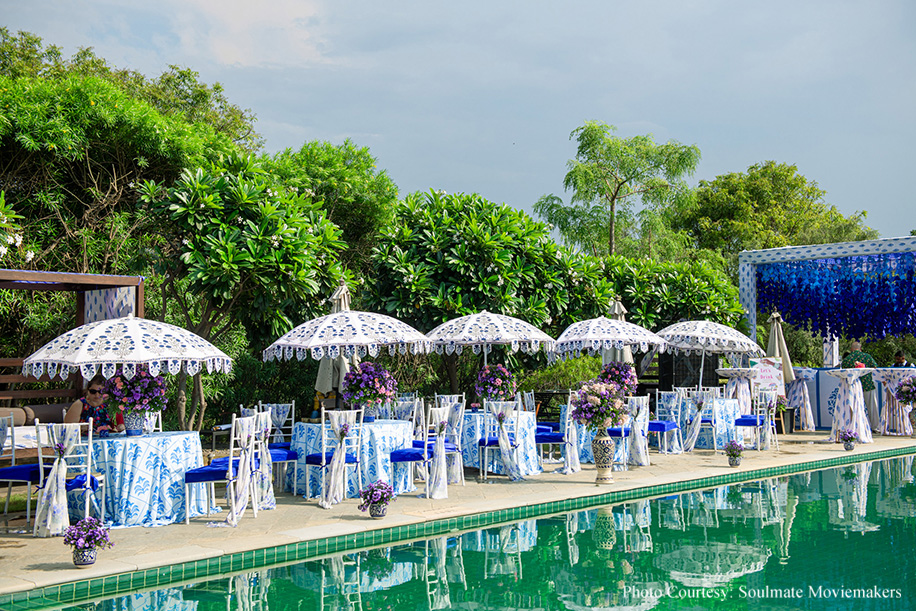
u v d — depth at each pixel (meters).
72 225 12.45
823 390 17.89
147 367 7.81
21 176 12.12
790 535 6.92
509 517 7.87
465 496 8.68
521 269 14.33
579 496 8.55
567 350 11.65
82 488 6.84
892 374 16.08
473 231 13.88
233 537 6.48
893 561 5.95
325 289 13.05
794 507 8.39
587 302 15.62
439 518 7.30
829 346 18.86
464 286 13.97
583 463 11.58
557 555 6.24
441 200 14.91
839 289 18.25
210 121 23.16
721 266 29.69
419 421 10.12
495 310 13.78
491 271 13.85
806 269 18.69
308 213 14.04
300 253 11.82
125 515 7.02
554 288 15.05
